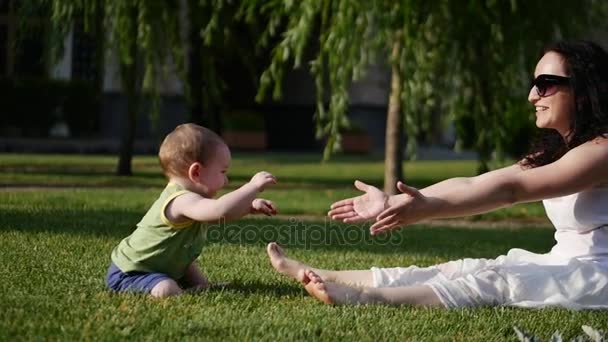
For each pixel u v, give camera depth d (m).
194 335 7.06
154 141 49.62
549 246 17.25
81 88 50.12
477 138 25.56
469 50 23.84
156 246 8.70
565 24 24.39
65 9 24.59
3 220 15.39
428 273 9.03
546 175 8.05
